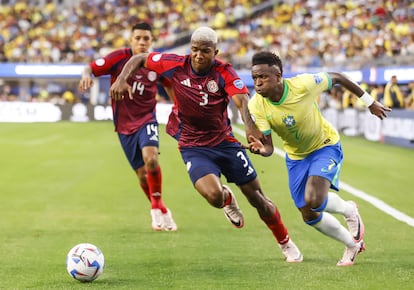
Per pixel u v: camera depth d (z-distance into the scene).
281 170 58.66
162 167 60.69
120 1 158.50
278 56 25.27
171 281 23.78
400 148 78.12
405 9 132.50
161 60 26.72
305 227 34.97
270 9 150.88
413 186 50.22
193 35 25.61
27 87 126.88
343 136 94.31
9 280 24.14
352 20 134.12
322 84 25.81
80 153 71.50
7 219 37.66
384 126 84.81
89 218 37.97
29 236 32.94
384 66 105.19
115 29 150.50
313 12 142.12
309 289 22.52
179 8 154.88
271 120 25.78
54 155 69.94
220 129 27.19
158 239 32.09
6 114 116.94
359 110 93.12
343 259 26.53
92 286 23.05
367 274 24.70
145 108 35.69
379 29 127.94
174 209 40.94
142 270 25.59
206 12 152.88
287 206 41.69
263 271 25.33
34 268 26.11
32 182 52.34
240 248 29.97
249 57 121.62
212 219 37.62
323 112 108.25
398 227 34.94
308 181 25.73
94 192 47.50
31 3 164.50
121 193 47.09
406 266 26.09
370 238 32.03
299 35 135.00
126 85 26.64
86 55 140.50
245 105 25.41
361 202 43.03
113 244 30.92
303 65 116.94
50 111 117.25
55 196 45.84
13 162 64.62
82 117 117.44
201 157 27.28
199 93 26.33
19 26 152.88
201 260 27.44
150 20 153.62
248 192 27.28
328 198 26.12
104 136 90.44
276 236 27.12
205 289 22.69
